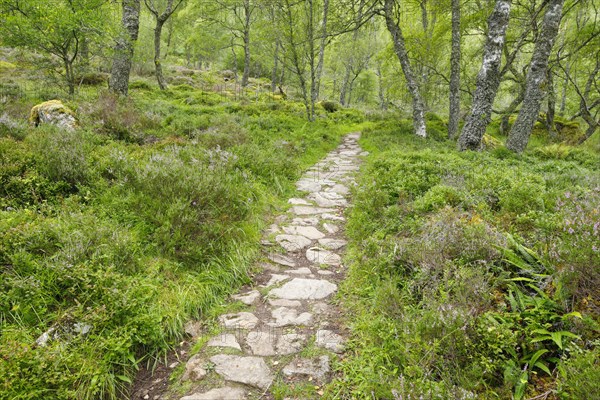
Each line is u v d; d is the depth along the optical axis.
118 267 3.75
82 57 14.25
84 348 2.77
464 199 5.26
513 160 9.19
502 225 4.32
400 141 13.59
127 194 5.25
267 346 3.17
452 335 2.61
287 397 2.63
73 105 10.80
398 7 15.34
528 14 16.47
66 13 11.49
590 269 2.69
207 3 29.00
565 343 2.50
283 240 5.50
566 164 8.66
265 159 8.74
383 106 37.56
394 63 20.91
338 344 3.18
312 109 18.86
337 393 2.62
